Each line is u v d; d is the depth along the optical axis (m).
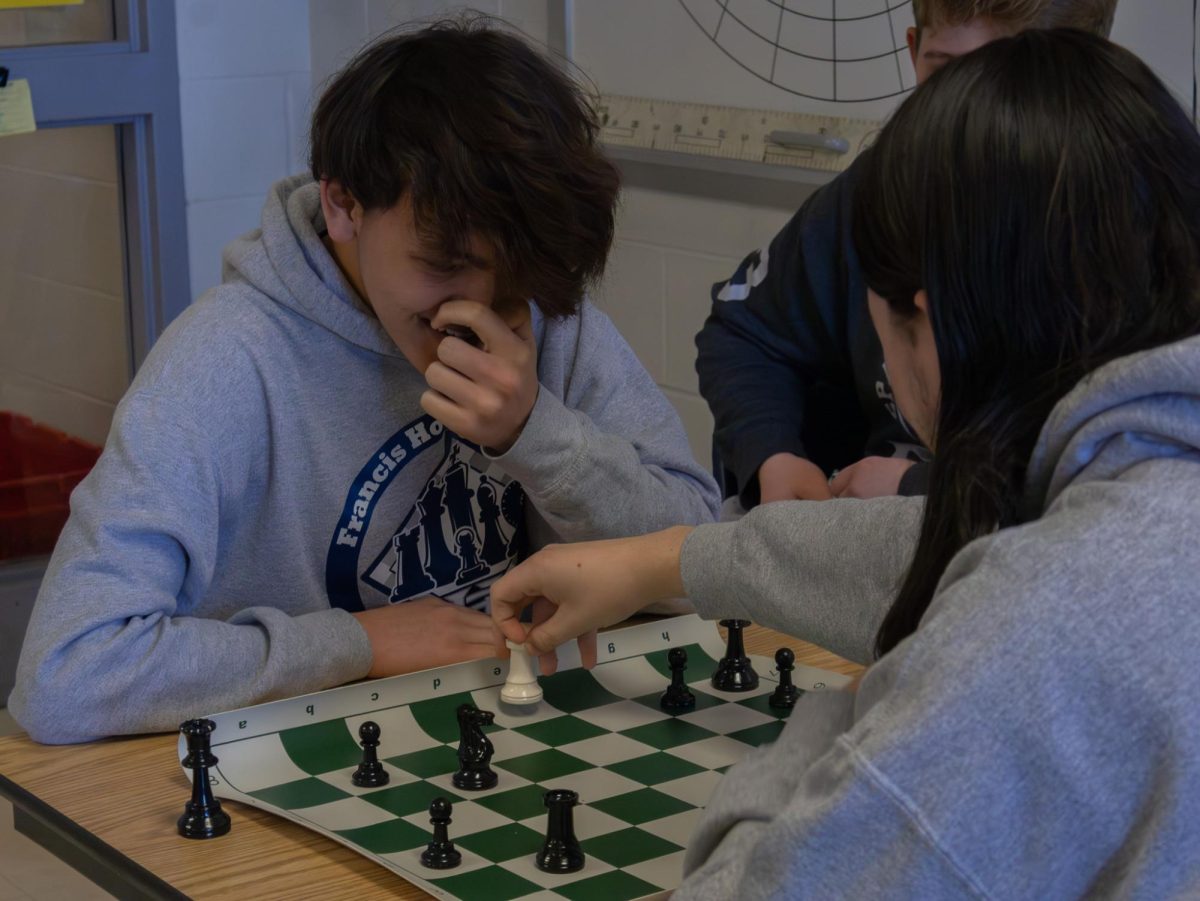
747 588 1.13
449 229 1.23
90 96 3.02
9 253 2.97
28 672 1.21
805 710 0.86
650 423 1.63
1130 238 0.74
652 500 1.48
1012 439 0.77
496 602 1.28
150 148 3.15
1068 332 0.76
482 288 1.30
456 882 0.95
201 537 1.34
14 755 1.19
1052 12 1.62
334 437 1.46
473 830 1.04
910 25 2.45
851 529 1.08
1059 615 0.66
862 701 0.73
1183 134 0.77
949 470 0.79
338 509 1.47
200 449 1.34
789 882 0.69
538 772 1.14
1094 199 0.74
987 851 0.66
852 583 1.07
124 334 3.23
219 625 1.29
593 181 1.29
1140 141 0.75
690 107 2.85
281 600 1.47
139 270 3.21
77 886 2.30
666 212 2.95
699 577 1.16
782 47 2.66
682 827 1.04
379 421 1.48
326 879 0.97
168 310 3.25
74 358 3.13
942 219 0.77
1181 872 0.64
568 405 1.61
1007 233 0.75
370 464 1.48
